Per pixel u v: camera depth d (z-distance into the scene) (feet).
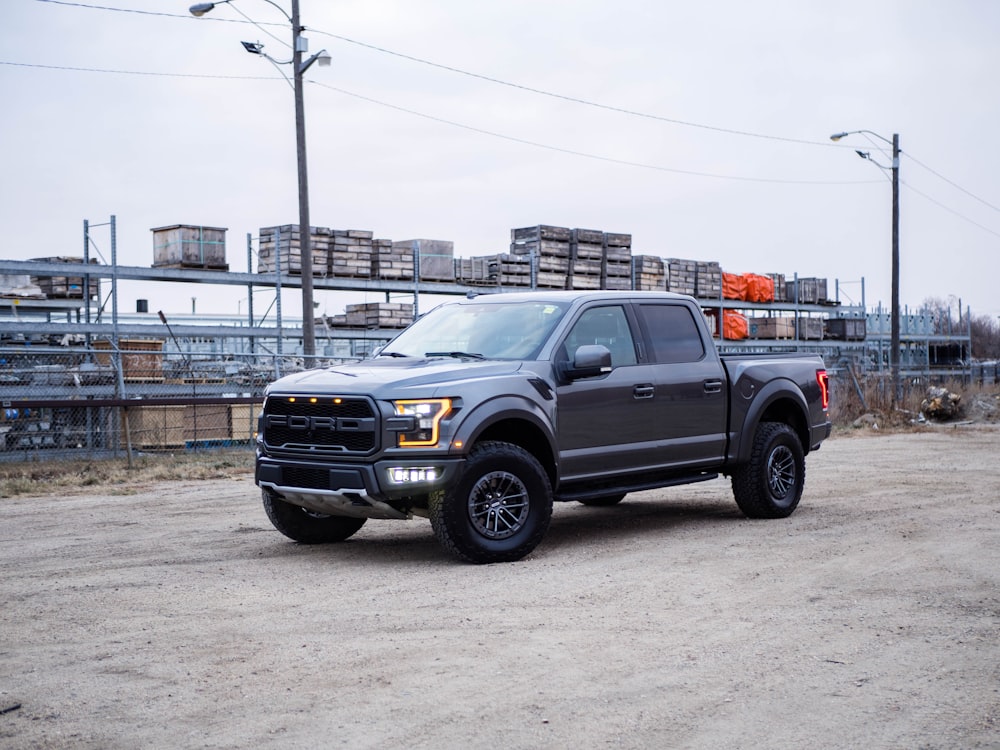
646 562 26.35
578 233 113.09
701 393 31.50
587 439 28.50
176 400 54.44
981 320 291.79
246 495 42.65
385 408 25.20
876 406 90.27
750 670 17.11
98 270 80.64
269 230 94.12
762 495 33.27
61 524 34.42
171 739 14.11
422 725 14.58
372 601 22.18
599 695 15.85
